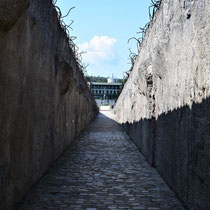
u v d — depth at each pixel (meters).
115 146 10.66
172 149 4.96
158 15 6.33
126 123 15.95
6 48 3.28
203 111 3.31
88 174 6.12
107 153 9.00
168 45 5.32
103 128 18.77
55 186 5.14
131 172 6.40
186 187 4.04
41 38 5.10
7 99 3.40
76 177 5.84
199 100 3.46
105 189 5.03
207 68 3.19
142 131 9.06
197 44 3.56
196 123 3.57
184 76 4.18
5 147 3.39
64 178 5.74
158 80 6.45
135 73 10.98
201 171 3.38
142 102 9.19
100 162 7.50
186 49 4.09
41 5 4.95
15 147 3.81
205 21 3.26
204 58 3.29
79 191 4.88
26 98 4.30
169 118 5.25
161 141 6.07
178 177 4.52
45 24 5.35
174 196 4.66
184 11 4.20
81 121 15.19
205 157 3.24
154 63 6.79
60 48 7.08
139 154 8.95
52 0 6.01
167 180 5.36
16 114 3.80
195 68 3.63
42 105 5.49
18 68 3.79
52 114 6.59
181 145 4.33
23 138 4.20
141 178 5.86
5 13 2.76
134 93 11.80
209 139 3.12
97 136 13.92
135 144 11.16
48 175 5.95
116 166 7.03
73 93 10.98
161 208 4.10
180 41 4.44
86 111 19.19
